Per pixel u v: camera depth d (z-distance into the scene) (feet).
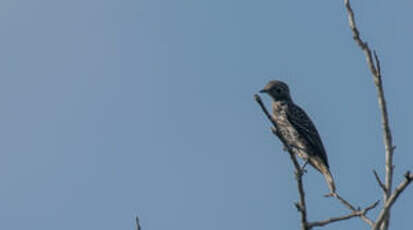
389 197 35.09
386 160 37.27
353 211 40.68
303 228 38.58
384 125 37.70
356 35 38.78
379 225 34.35
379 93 37.96
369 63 38.32
